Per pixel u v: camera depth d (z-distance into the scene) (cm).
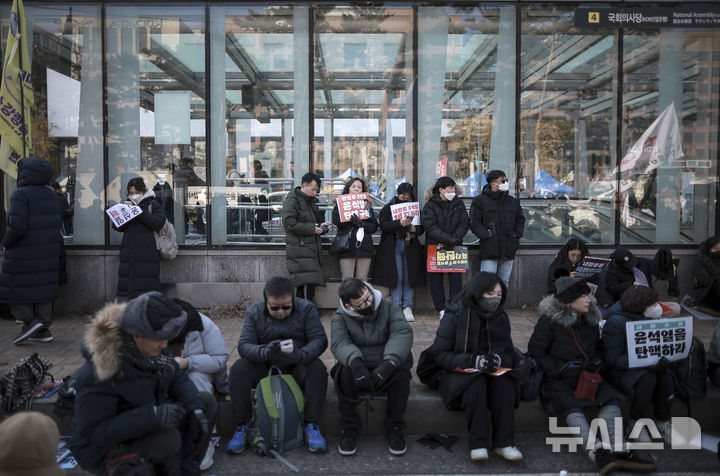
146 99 729
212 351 382
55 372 468
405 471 355
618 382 399
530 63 736
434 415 408
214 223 734
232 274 719
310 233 640
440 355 385
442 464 364
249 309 399
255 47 729
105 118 725
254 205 734
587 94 741
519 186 743
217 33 725
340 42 731
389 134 740
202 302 697
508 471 354
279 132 736
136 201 630
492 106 739
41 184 566
